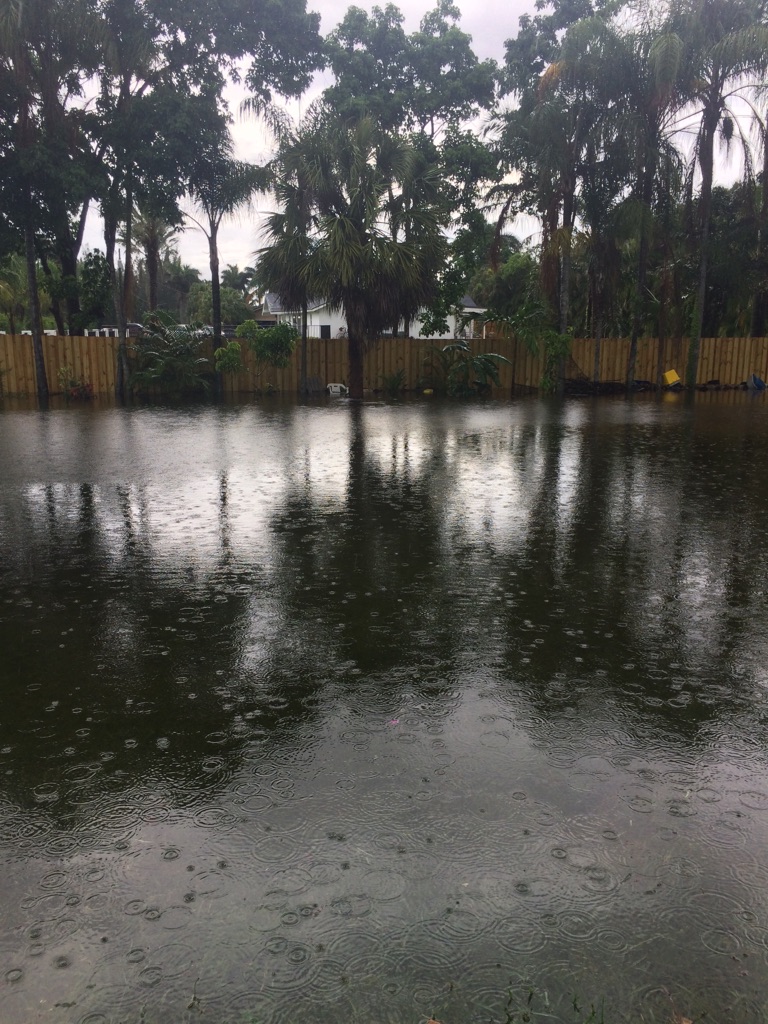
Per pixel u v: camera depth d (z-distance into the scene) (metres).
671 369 24.62
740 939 1.74
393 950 1.71
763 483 7.90
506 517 6.32
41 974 1.65
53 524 6.02
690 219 21.98
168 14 18.19
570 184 20.80
